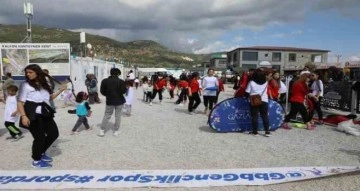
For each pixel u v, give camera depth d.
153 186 5.30
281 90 12.97
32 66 6.27
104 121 9.42
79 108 9.80
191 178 5.63
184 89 19.33
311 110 10.68
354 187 5.19
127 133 9.90
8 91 8.93
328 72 17.06
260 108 9.51
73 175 5.76
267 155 7.22
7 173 5.86
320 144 8.35
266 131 9.45
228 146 8.11
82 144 8.32
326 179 5.55
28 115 6.13
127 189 5.20
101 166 6.39
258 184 5.36
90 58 26.42
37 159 6.34
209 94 14.22
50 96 6.59
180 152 7.50
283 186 5.29
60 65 20.72
